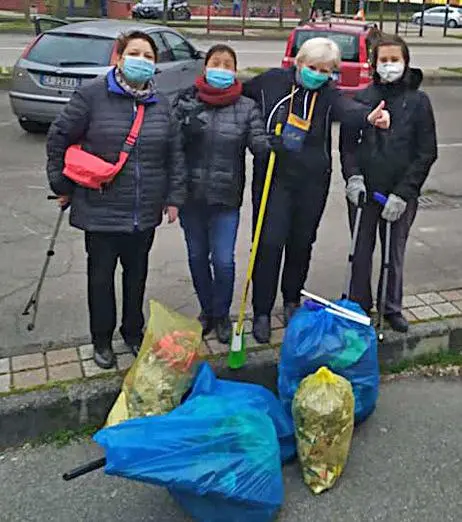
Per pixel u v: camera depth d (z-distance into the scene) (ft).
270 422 8.55
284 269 12.47
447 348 12.71
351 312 10.21
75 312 13.11
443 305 13.50
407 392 11.60
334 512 8.82
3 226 17.80
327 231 18.22
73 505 8.86
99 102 9.68
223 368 11.18
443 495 9.20
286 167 11.11
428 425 10.68
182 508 8.59
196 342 9.77
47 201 20.04
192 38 79.20
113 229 10.08
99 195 9.96
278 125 11.03
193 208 11.25
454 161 26.78
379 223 12.07
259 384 11.45
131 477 7.54
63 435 10.27
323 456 9.02
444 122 34.78
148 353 9.61
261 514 8.28
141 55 9.57
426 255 16.61
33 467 9.59
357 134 11.43
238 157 11.02
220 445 7.88
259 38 82.89
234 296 13.96
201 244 11.64
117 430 7.79
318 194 11.50
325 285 14.74
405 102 11.12
